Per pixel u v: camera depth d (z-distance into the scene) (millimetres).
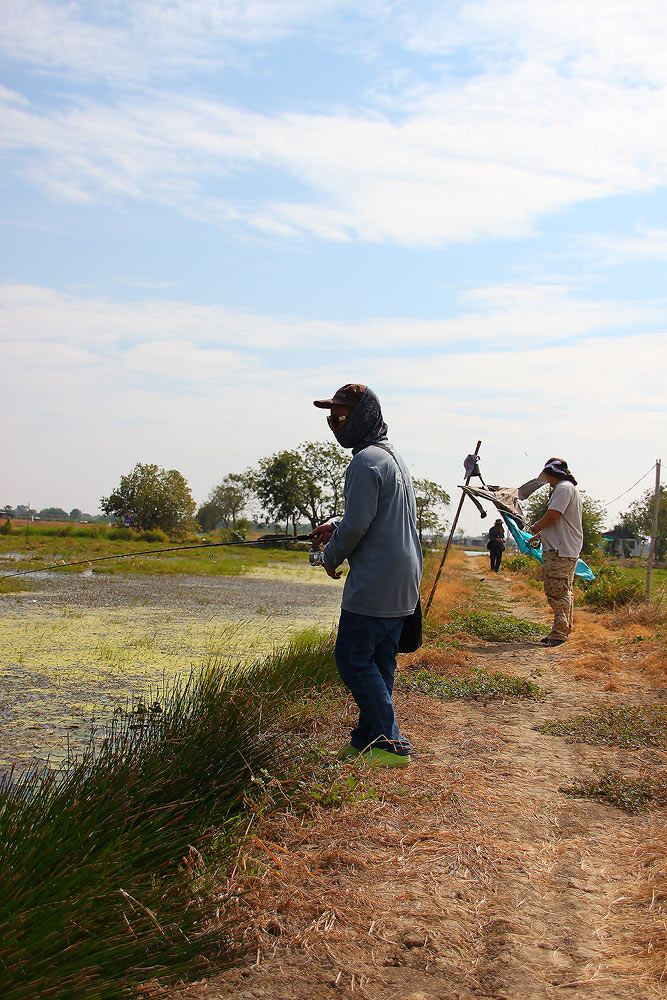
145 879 2939
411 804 4004
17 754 4875
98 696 6566
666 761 4910
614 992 2482
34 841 2744
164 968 2447
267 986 2469
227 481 135125
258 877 3082
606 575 15844
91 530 49656
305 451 84375
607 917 2973
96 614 12461
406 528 4590
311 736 4867
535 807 4086
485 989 2496
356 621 4527
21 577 19656
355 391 4668
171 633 10438
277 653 6949
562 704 6484
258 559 38406
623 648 9133
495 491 11055
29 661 8164
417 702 6289
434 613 11742
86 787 3301
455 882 3215
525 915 2971
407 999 2430
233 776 3789
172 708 4508
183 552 40844
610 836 3752
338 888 3088
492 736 5395
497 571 29281
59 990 2207
